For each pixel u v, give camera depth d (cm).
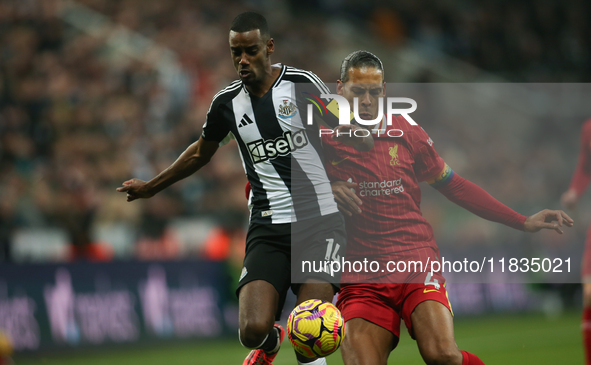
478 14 8038
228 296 3372
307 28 6844
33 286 2819
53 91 4197
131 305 3045
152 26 5475
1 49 4447
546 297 4506
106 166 3891
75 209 3428
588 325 1853
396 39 7512
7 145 3772
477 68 7575
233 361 2659
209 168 4122
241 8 6531
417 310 1353
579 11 8538
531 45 7944
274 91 1384
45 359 2772
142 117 4303
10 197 3369
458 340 3241
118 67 4628
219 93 1432
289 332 1303
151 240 3566
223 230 3628
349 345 1332
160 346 3084
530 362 2520
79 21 5112
